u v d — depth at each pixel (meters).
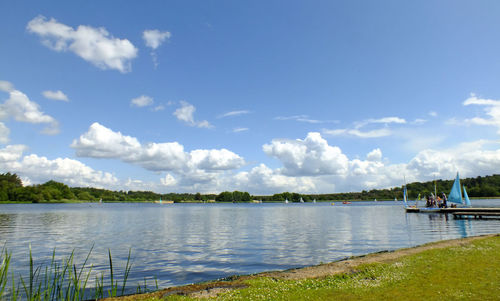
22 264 21.12
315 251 26.67
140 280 17.56
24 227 50.50
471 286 12.54
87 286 15.96
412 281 13.61
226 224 59.38
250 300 11.54
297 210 140.62
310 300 11.48
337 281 13.89
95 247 29.61
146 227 52.50
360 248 28.02
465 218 63.91
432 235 36.94
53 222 61.56
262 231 45.19
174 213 111.62
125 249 28.39
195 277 18.22
